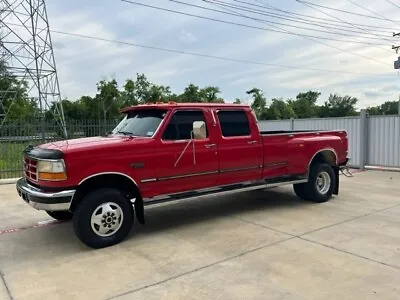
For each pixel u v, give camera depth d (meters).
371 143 12.85
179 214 6.77
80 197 4.99
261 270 4.13
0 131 11.43
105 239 5.02
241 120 6.41
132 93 51.31
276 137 6.85
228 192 6.21
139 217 5.42
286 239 5.20
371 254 4.57
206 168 5.91
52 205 4.64
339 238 5.20
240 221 6.21
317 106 79.56
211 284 3.81
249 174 6.50
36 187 4.95
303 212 6.77
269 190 8.99
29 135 11.85
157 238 5.38
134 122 6.01
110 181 5.23
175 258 4.57
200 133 5.58
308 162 7.31
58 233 5.79
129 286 3.82
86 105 48.88
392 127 12.27
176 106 5.71
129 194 5.39
